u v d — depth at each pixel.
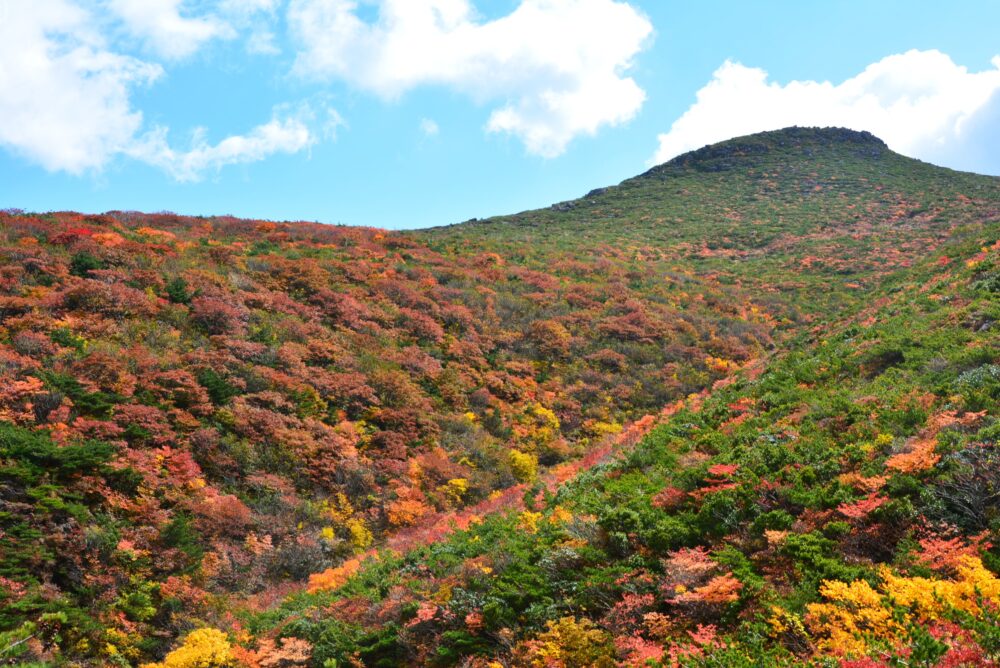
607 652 6.70
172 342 19.95
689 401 22.91
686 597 6.79
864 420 10.81
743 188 87.94
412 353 25.45
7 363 15.87
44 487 12.04
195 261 27.67
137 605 10.98
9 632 8.98
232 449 16.41
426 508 16.62
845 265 50.66
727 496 9.09
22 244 24.39
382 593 10.55
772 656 5.41
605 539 9.58
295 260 31.08
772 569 7.33
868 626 5.43
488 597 8.62
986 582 5.36
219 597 12.05
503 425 22.62
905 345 15.02
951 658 4.38
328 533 14.74
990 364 11.38
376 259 36.06
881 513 7.38
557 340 29.88
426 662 8.18
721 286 46.91
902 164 92.88
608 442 21.25
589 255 50.69
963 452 7.82
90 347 18.08
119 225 32.22
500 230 71.62
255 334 22.48
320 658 8.73
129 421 15.51
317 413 19.55
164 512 13.34
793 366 18.27
